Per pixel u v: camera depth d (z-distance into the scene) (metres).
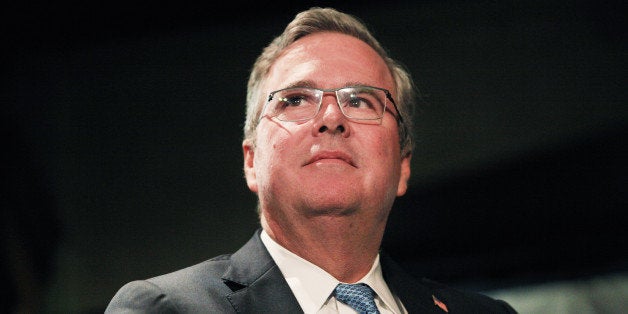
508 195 7.68
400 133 4.20
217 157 7.68
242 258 3.68
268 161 3.71
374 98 3.87
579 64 7.49
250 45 7.72
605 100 7.43
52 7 7.22
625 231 7.46
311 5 7.61
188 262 7.57
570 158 7.56
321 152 3.59
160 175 7.69
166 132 7.73
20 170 7.53
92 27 7.55
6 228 7.42
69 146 7.68
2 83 7.54
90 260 7.59
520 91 7.58
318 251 3.71
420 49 7.68
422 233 7.83
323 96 3.75
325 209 3.57
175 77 7.77
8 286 7.34
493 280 7.84
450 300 4.11
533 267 7.75
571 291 7.59
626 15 7.39
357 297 3.56
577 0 7.50
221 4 7.50
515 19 7.62
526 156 7.60
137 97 7.77
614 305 7.38
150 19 7.58
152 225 7.64
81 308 7.52
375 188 3.66
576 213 7.59
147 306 3.24
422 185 7.77
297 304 3.39
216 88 7.73
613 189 7.46
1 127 7.50
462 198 7.75
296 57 3.96
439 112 7.67
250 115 4.17
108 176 7.68
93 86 7.74
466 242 7.81
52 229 7.56
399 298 3.86
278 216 3.71
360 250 3.76
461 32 7.66
